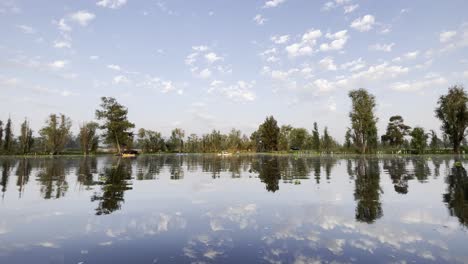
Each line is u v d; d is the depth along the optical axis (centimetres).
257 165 2911
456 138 5934
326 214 749
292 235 573
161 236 573
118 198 1020
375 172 1941
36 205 898
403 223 656
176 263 433
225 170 2305
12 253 482
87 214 772
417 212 763
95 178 1708
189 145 10956
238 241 539
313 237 559
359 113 6256
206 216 741
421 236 558
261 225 649
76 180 1596
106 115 7481
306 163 3103
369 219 695
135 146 10444
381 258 449
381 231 595
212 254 471
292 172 2020
